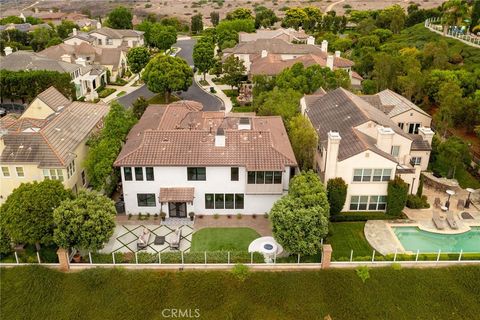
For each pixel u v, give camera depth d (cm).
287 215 3703
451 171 5294
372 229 4416
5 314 3497
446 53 8644
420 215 4653
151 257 3872
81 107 5916
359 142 4578
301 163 5222
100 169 4575
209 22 19612
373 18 14625
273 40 10475
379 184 4569
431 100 7381
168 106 6222
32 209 3734
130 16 15075
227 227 4509
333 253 4066
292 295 3644
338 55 9406
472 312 3541
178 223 4569
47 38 12638
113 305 3566
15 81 7856
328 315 3512
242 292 3669
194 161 4459
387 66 7738
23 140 4747
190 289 3675
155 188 4594
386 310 3541
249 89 8906
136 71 10069
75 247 3778
